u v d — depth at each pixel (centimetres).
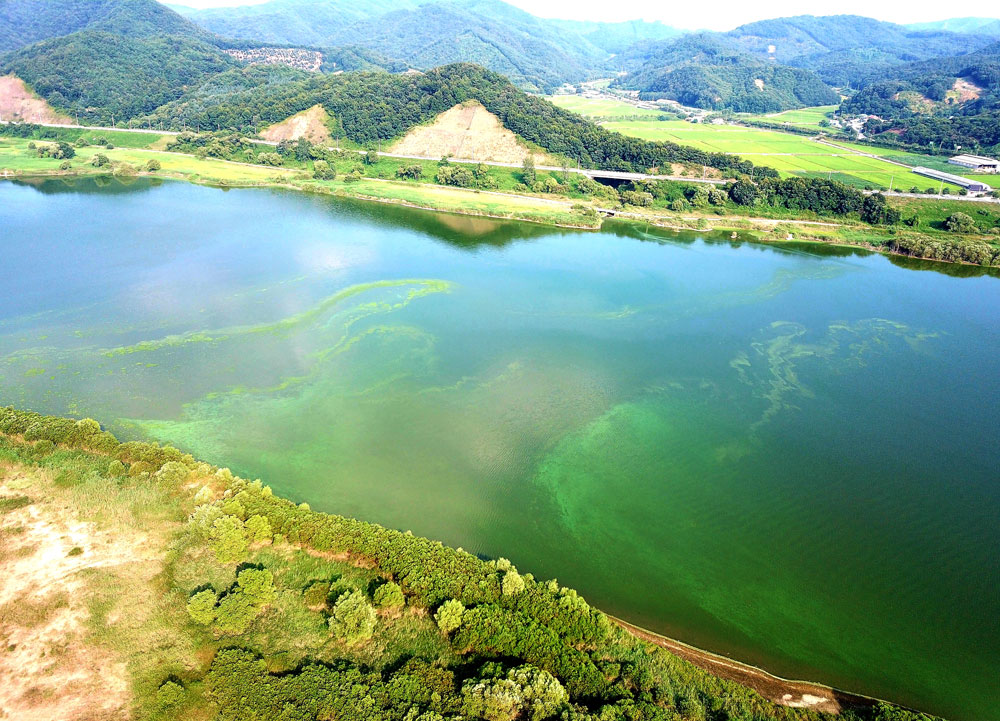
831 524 6031
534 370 8681
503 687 3834
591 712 3819
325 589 4716
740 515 6106
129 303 10250
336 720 3731
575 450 6975
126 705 3866
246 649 4253
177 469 5853
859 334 10312
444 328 9838
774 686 4338
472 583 4728
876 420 7844
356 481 6297
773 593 5209
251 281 11400
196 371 8250
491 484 6359
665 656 4403
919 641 4812
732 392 8362
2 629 4325
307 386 8006
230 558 4966
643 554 5553
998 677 4556
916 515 6184
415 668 4128
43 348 8681
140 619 4462
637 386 8400
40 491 5669
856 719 4072
